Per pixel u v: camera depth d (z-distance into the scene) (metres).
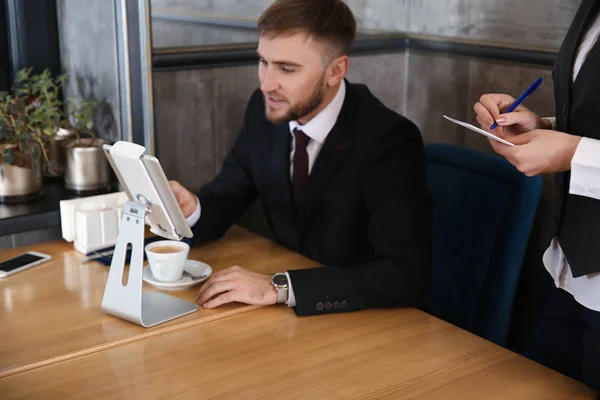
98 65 2.00
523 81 2.30
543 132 1.32
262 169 1.92
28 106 1.92
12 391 1.17
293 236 1.91
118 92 1.94
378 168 1.71
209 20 2.22
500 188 2.01
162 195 1.41
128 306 1.40
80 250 1.78
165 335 1.37
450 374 1.24
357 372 1.24
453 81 2.54
